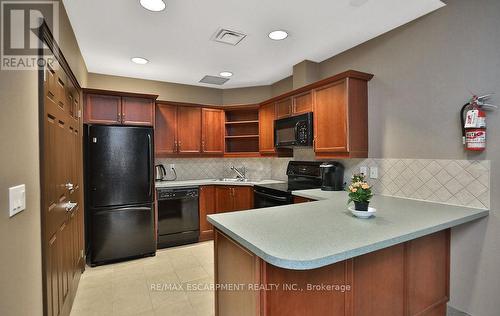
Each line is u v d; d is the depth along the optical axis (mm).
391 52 2381
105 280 2561
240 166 4469
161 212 3445
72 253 2174
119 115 3209
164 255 3225
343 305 1321
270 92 4266
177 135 3871
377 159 2510
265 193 3209
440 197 2041
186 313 2023
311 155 3410
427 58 2109
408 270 1615
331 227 1411
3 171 927
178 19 2182
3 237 916
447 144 1995
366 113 2574
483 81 1787
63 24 1929
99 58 3023
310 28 2354
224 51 2861
